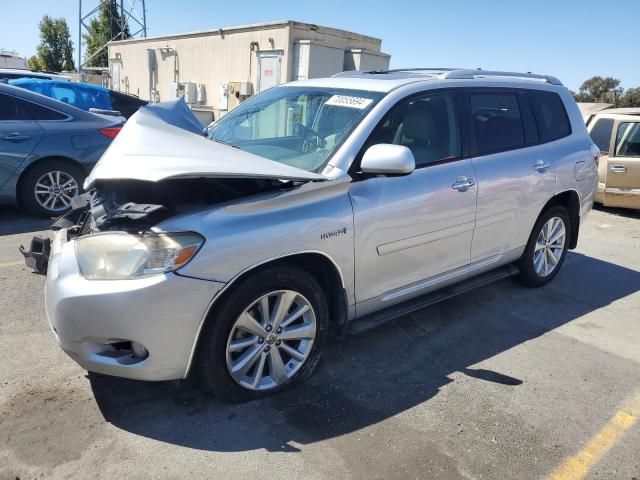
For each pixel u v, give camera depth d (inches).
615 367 143.9
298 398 122.4
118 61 932.0
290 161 132.8
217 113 689.0
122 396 119.8
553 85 196.5
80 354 106.8
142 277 101.5
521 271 190.5
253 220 111.3
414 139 143.2
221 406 118.0
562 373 139.5
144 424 111.2
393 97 139.7
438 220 144.8
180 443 106.1
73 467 98.5
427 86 148.9
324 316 126.4
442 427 114.9
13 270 187.9
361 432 111.9
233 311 110.1
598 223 313.1
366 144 131.5
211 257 104.7
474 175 154.9
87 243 108.3
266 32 600.4
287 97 159.8
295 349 125.1
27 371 127.3
